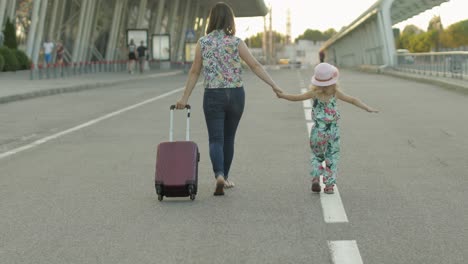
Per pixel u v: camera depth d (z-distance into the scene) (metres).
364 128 13.70
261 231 5.98
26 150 11.36
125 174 8.98
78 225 6.30
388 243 5.53
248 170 9.10
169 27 70.62
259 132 13.30
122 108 19.22
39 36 42.31
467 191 7.54
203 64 7.50
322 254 5.27
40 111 18.62
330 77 7.21
